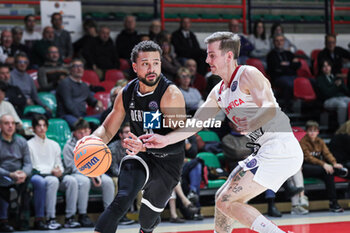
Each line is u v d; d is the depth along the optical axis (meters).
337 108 14.68
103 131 5.76
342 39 19.38
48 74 13.61
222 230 5.75
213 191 11.07
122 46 15.74
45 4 15.34
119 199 5.16
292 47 17.62
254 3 19.12
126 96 5.68
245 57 16.03
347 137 12.21
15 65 12.60
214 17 18.53
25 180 9.60
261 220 5.30
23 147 9.92
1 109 10.92
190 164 10.63
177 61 14.46
